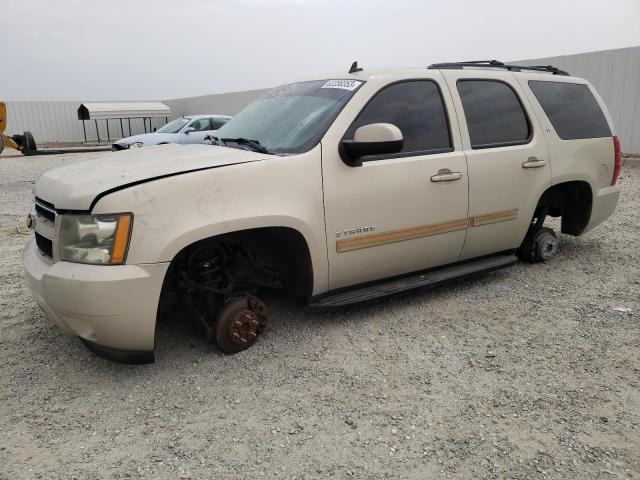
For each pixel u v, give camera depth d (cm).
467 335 373
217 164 309
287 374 319
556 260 546
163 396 296
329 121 355
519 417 275
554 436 259
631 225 700
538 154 462
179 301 340
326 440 257
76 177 305
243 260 356
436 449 250
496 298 442
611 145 532
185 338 367
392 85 386
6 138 1516
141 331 286
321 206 340
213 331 337
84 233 277
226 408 285
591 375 317
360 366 329
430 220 396
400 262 391
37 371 323
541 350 350
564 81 513
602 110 537
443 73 420
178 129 1639
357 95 368
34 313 413
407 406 286
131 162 322
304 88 417
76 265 280
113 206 274
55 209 293
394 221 376
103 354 299
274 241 352
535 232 519
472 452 248
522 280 485
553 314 408
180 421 273
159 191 284
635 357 339
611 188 538
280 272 367
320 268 347
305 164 334
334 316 404
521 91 468
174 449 251
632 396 294
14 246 629
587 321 394
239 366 329
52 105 3422
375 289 389
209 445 254
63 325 296
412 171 380
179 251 289
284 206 322
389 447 252
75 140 3538
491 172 427
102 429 267
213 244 327
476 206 422
